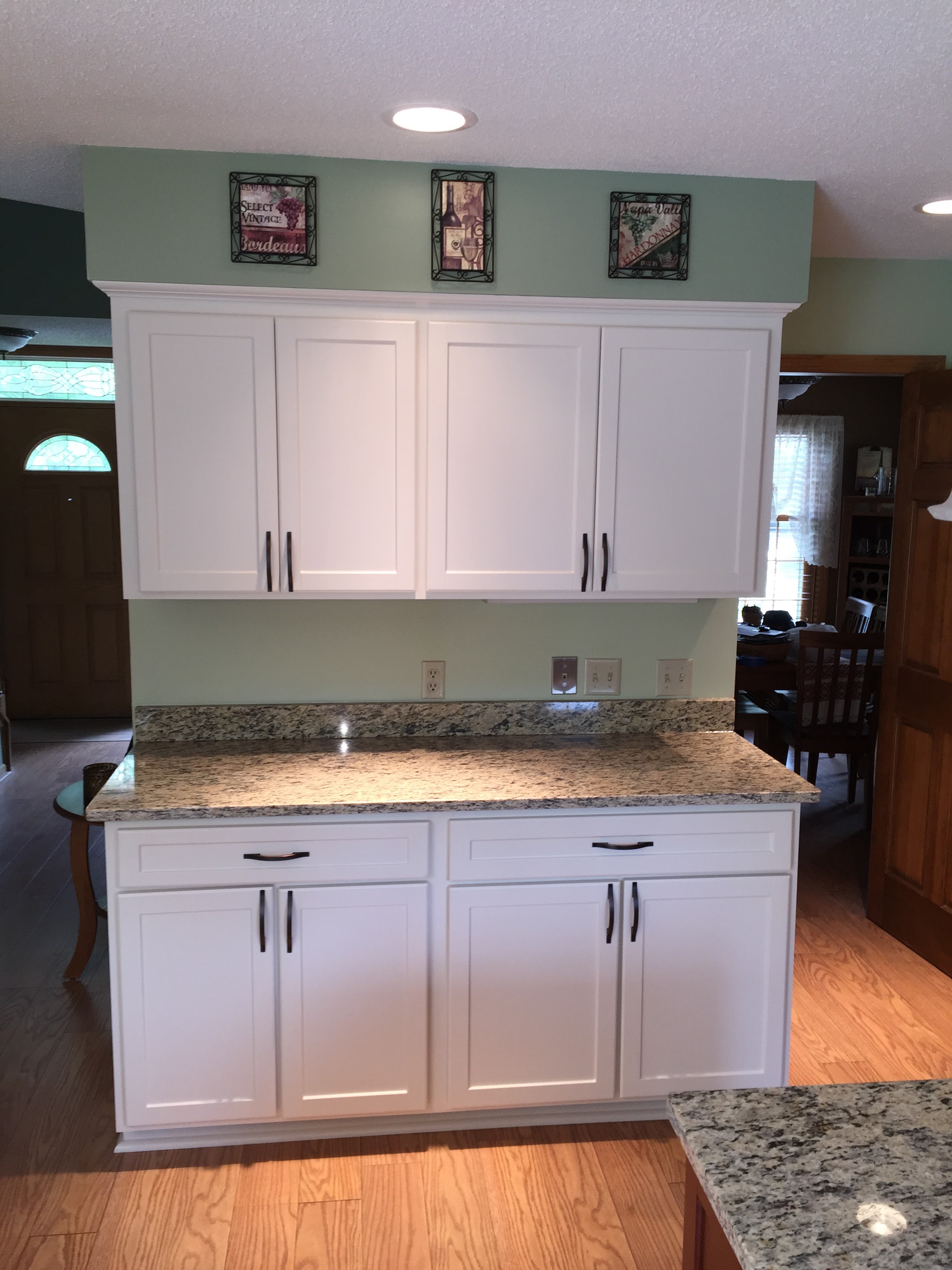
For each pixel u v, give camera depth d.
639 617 3.05
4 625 6.80
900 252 3.40
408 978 2.46
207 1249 2.18
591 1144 2.54
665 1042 2.57
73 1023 3.08
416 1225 2.26
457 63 1.90
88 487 6.71
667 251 2.65
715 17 1.68
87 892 3.31
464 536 2.65
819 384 8.10
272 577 2.60
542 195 2.60
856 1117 1.29
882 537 7.87
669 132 2.28
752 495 2.73
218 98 2.11
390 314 2.56
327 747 2.87
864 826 5.02
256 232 2.52
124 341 2.50
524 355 2.60
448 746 2.89
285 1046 2.46
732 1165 1.19
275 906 2.40
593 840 2.47
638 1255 2.17
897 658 3.76
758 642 5.55
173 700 2.92
